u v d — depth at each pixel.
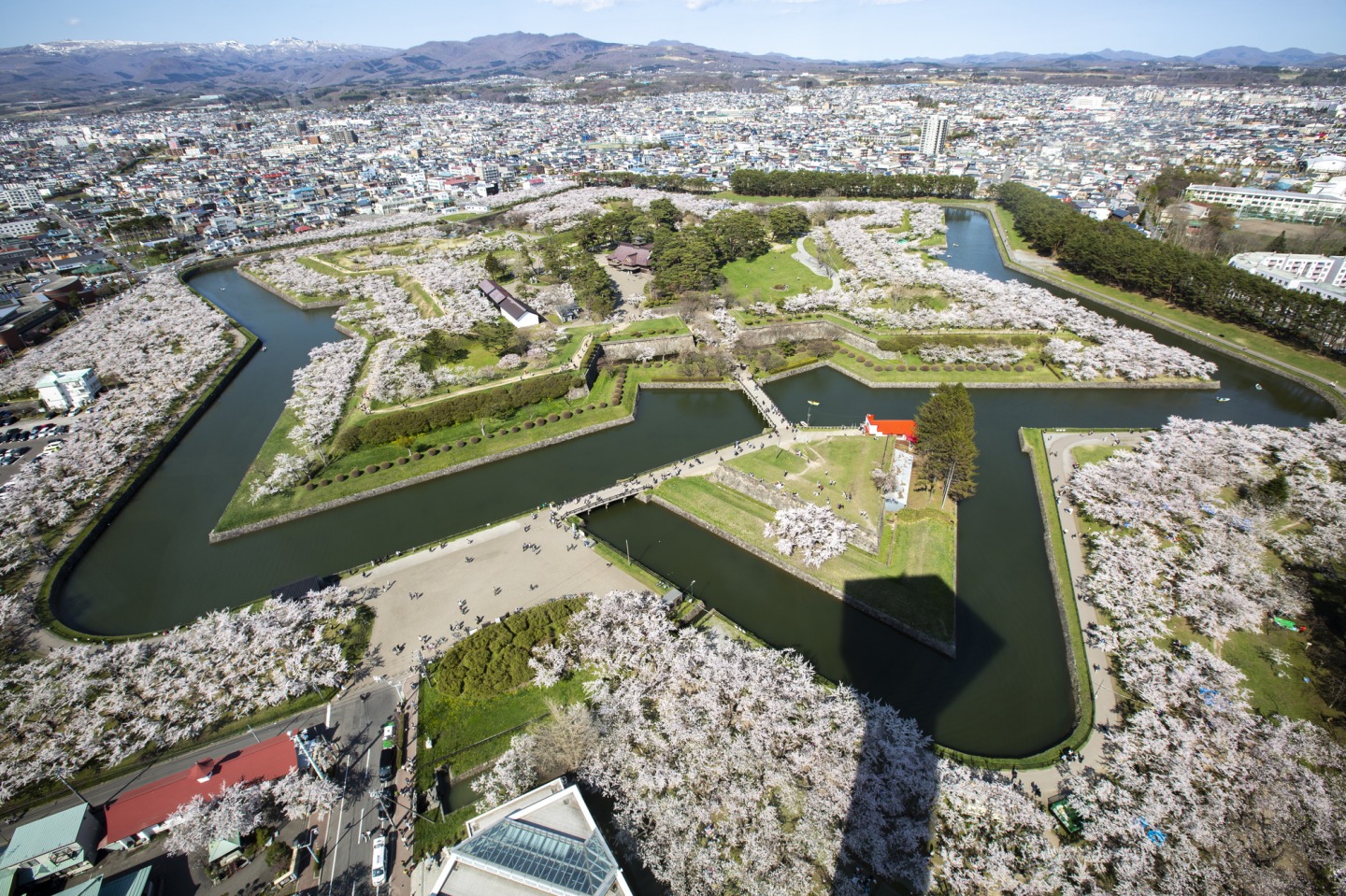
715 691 89.38
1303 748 81.25
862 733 84.19
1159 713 88.00
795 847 72.94
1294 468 139.00
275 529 137.75
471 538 129.38
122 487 149.25
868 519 125.56
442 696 95.12
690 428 171.38
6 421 177.62
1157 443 147.25
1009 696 97.25
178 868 74.44
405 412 165.00
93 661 99.56
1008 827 73.94
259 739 90.00
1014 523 133.00
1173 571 110.50
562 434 165.75
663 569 123.06
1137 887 67.25
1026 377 190.25
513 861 68.81
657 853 73.19
